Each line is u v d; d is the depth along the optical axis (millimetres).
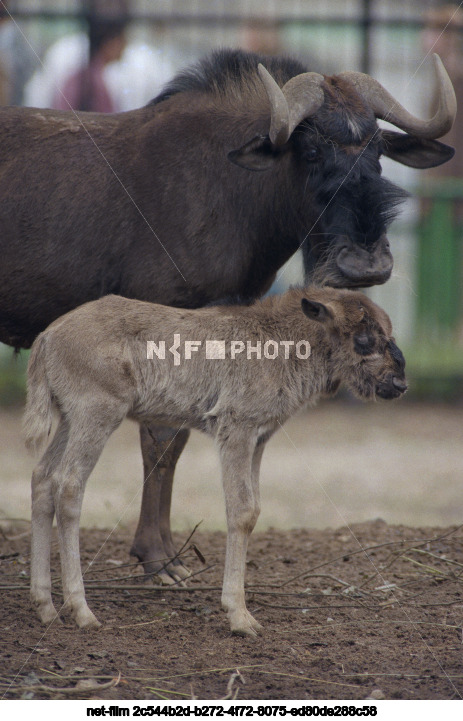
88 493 17562
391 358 9625
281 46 27203
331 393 9969
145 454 10797
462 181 26266
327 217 10273
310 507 17172
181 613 9781
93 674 8109
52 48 25688
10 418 23562
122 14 23391
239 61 11445
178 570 10945
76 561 9180
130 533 13617
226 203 10766
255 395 9289
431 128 10922
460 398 26312
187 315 9508
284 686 8047
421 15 26891
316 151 10352
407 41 28719
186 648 8789
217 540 13102
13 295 10984
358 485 18703
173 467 11117
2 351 25547
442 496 17891
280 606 10000
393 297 26625
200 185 10766
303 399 9617
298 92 10328
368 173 10195
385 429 23625
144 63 24328
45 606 9227
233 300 10078
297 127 10508
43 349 9320
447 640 9133
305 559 11969
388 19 24766
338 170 10203
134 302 9508
